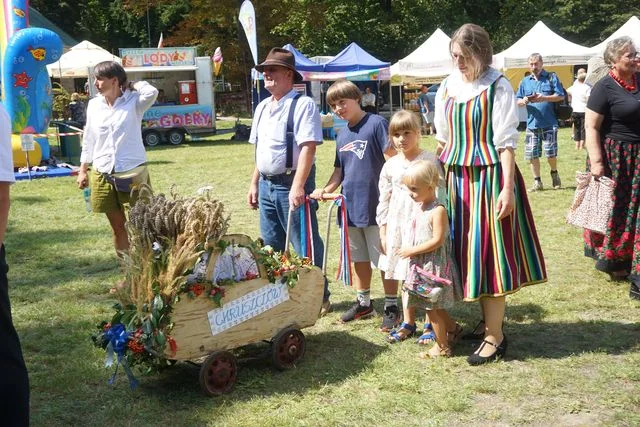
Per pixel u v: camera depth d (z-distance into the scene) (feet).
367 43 128.67
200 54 124.06
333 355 14.25
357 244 16.15
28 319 17.15
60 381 13.11
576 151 48.32
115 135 18.86
